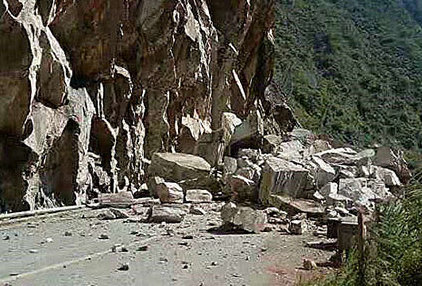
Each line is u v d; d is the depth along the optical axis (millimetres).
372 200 17891
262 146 29531
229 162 22281
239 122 32656
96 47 20500
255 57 42625
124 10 22438
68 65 19547
